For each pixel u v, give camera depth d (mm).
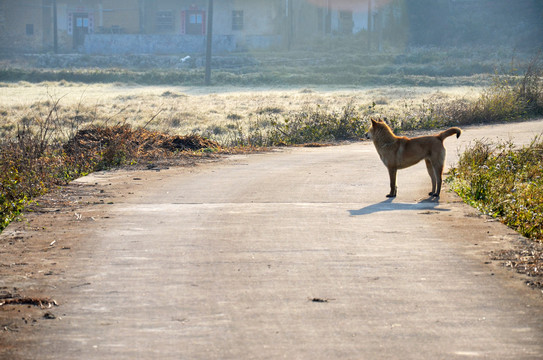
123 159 19297
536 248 9352
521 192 13562
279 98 52906
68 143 20672
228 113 40344
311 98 52125
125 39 91938
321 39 94250
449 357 5723
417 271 8289
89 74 75750
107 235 10273
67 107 41812
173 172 17656
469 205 12648
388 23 100062
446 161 19297
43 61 87375
